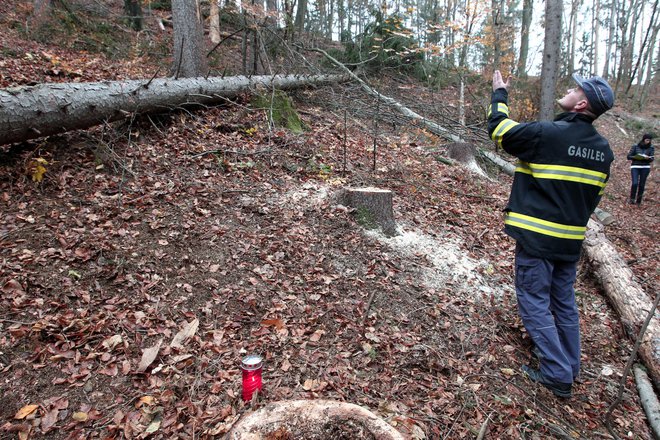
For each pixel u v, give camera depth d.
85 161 4.25
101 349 2.58
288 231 4.01
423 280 3.81
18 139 3.82
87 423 2.17
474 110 12.21
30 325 2.60
